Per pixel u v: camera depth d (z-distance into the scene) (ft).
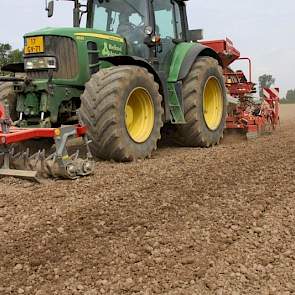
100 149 19.44
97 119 19.04
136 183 15.78
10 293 8.27
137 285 8.54
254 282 8.71
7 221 11.99
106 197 13.98
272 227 11.51
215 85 26.66
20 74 22.82
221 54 31.04
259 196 14.16
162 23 24.63
